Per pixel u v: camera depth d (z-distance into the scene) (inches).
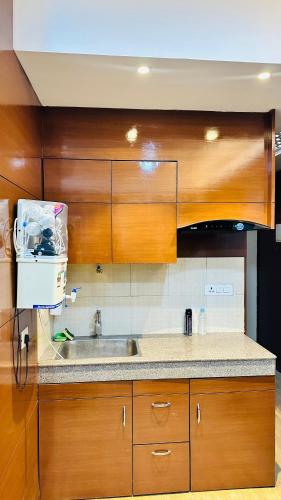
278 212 169.9
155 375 81.7
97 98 82.4
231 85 76.0
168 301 105.3
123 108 88.7
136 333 104.5
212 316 107.0
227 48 65.4
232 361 83.4
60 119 87.9
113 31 63.0
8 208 57.7
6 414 56.1
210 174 91.8
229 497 82.0
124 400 81.3
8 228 57.8
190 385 82.7
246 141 92.7
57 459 80.0
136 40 63.5
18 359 63.7
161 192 90.6
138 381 81.5
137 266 104.4
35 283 62.2
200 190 91.6
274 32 66.5
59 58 63.5
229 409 83.7
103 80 72.9
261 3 66.2
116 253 89.5
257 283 186.4
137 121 90.0
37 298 62.3
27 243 62.2
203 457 83.4
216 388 83.3
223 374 83.4
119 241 89.6
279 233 162.7
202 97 82.5
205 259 106.6
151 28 63.9
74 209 88.4
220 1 65.3
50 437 79.7
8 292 57.7
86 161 88.7
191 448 83.0
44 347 89.0
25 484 68.0
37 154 81.7
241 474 84.4
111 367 80.9
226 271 107.3
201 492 83.4
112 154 89.4
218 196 92.0
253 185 93.0
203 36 65.0
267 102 85.8
